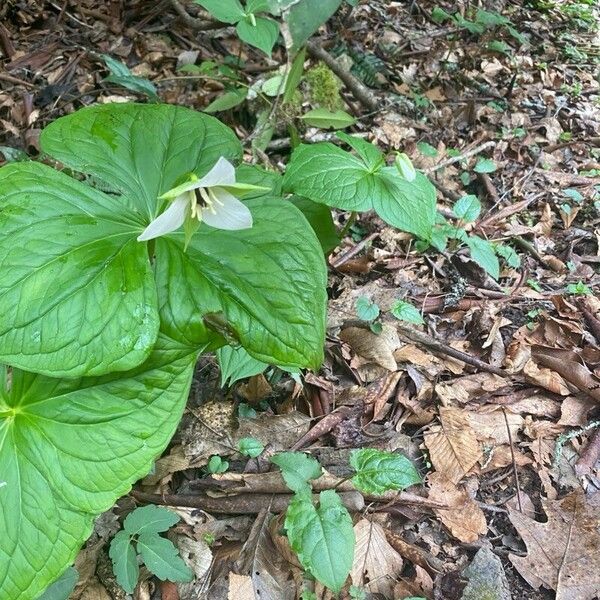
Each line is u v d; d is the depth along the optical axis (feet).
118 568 1.38
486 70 3.99
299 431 1.83
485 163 2.80
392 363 2.03
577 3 5.37
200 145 1.28
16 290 0.97
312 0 2.22
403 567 1.59
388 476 1.56
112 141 1.23
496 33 4.44
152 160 1.24
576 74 4.28
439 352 2.15
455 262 2.56
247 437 1.79
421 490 1.75
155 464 1.69
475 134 3.37
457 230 2.36
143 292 1.00
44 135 1.19
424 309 2.32
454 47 3.92
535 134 3.52
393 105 3.37
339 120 2.60
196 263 1.08
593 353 2.14
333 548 1.40
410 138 3.17
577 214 2.94
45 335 0.96
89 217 1.09
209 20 3.44
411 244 2.59
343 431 1.87
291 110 2.84
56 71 2.99
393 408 1.97
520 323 2.31
